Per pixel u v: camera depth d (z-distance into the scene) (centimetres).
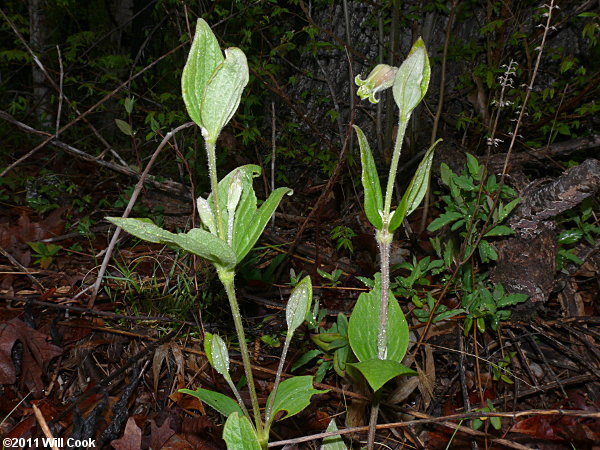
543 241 61
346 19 96
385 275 32
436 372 60
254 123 101
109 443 47
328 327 65
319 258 77
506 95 91
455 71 106
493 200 60
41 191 94
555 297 70
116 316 58
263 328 62
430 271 72
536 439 51
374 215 32
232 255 28
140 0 163
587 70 100
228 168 106
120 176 109
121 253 75
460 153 79
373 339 35
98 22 165
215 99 28
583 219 65
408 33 106
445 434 52
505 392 57
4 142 127
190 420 51
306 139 110
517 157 81
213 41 28
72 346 57
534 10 98
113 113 134
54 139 76
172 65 129
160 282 69
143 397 53
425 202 82
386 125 97
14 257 72
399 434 52
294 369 55
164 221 88
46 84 124
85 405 50
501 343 58
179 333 60
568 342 62
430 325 60
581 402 55
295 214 98
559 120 93
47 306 61
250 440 29
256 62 93
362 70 107
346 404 53
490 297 56
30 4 138
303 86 111
